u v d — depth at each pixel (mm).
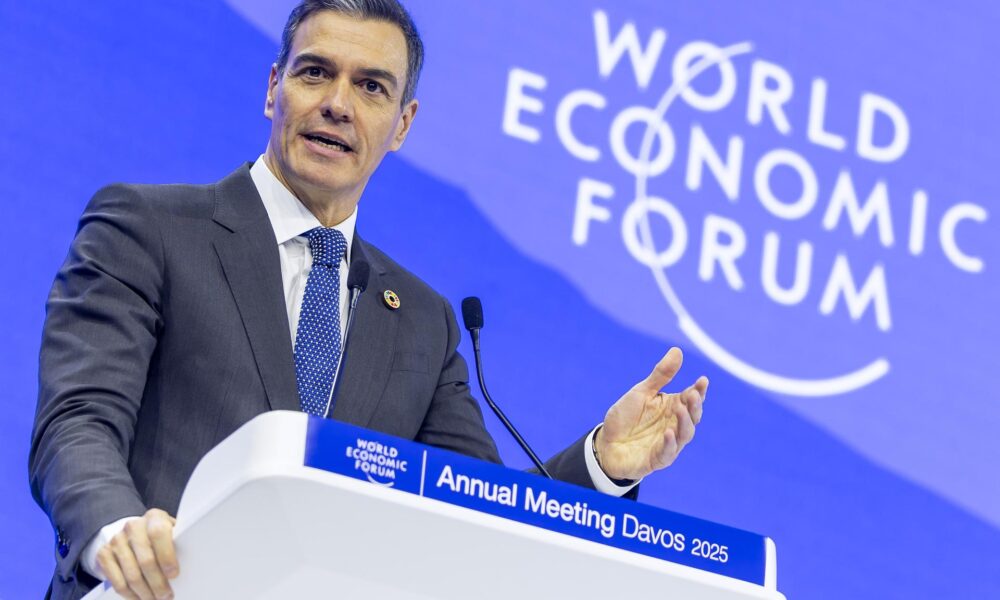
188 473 5980
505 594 4480
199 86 10211
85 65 9828
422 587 4352
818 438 11469
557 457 6617
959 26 13078
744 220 11711
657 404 6461
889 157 12383
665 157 11617
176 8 10242
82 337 5918
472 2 11320
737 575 4781
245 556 4168
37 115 9570
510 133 11180
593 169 11375
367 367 6590
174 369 6156
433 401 7051
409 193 10734
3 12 9625
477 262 10820
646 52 11797
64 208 9523
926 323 12125
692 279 11430
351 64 7027
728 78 12000
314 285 6719
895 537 11469
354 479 4078
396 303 6949
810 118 12180
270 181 7031
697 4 12078
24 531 8875
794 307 11688
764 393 11383
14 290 9211
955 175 12617
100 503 4824
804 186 11977
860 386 11727
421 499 4160
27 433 9031
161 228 6391
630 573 4527
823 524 11273
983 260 12516
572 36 11594
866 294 11961
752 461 11195
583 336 10992
